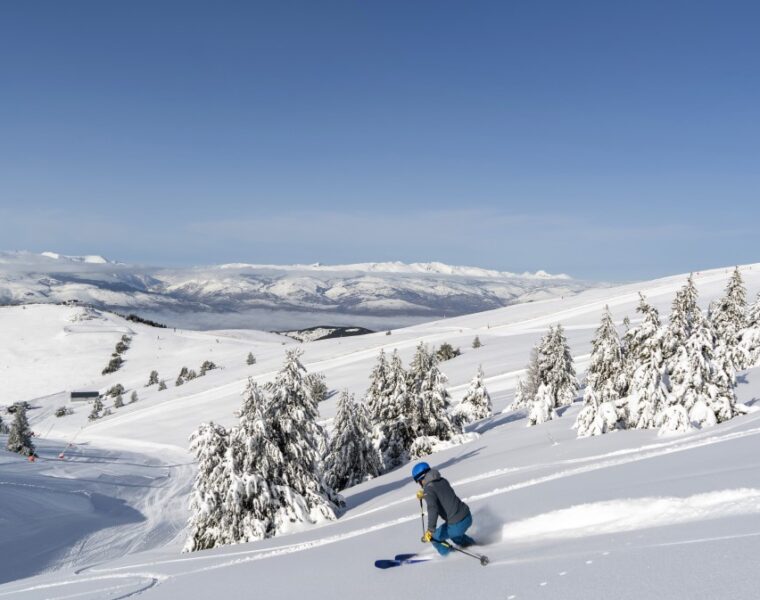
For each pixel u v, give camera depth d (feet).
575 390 152.35
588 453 49.55
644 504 21.20
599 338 103.60
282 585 23.16
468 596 15.34
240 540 62.39
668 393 64.18
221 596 23.76
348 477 105.60
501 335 431.43
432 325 582.76
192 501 66.59
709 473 24.93
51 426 411.95
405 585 18.31
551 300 607.37
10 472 199.62
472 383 175.63
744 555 13.02
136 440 319.68
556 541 20.34
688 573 12.67
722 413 55.31
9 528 125.90
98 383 568.82
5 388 575.38
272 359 483.92
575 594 13.12
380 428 116.47
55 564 108.58
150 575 36.86
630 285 599.98
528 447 68.74
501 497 31.94
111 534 132.67
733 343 123.95
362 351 433.07
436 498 21.39
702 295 432.66
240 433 66.49
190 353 646.74
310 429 68.59
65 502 157.58
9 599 35.94
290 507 64.03
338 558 26.81
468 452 85.25
